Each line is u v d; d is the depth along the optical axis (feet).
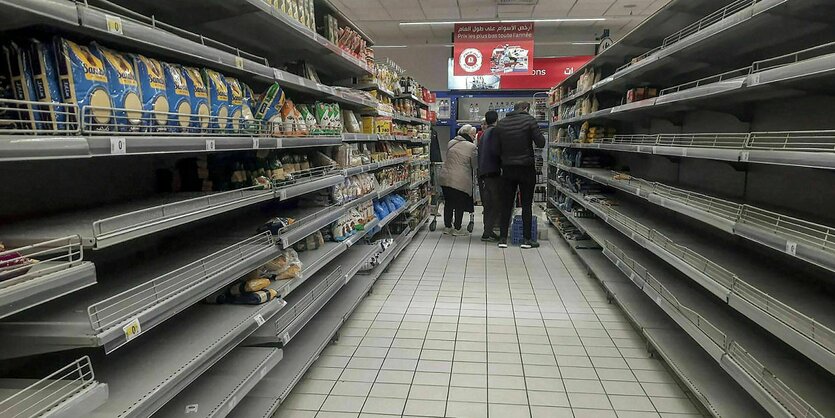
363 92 13.05
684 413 7.32
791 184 8.13
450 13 29.14
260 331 7.47
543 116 30.04
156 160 7.33
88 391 3.62
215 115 6.01
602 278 13.08
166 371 5.13
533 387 8.13
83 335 3.74
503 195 18.60
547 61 31.50
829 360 4.61
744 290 6.87
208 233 7.84
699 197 9.50
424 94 25.79
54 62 3.85
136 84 4.59
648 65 10.34
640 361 9.06
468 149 21.36
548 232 22.45
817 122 7.43
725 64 10.34
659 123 14.05
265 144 6.75
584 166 18.49
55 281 3.33
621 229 11.83
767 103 8.71
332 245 10.59
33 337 3.80
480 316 11.47
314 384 8.27
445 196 22.45
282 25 7.47
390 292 13.38
